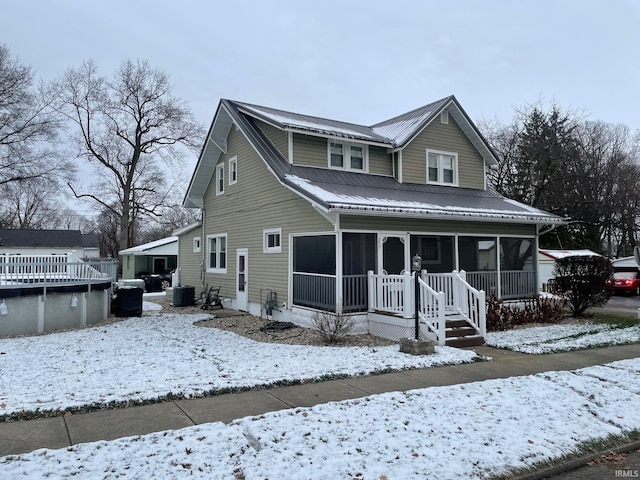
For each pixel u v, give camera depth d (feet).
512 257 50.47
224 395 20.13
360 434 15.60
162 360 27.37
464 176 54.85
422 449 14.70
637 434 16.97
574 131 120.78
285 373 23.56
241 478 12.53
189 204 66.49
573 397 20.35
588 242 116.47
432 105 54.65
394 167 49.88
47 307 40.42
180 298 60.18
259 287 49.16
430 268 43.70
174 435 15.14
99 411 17.84
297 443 14.78
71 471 12.55
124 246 117.29
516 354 29.89
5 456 13.39
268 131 48.57
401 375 23.84
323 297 38.34
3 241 125.29
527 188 111.86
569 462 14.65
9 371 24.31
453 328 34.04
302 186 38.93
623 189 116.78
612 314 52.11
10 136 106.22
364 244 39.63
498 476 13.44
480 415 17.80
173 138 123.03
